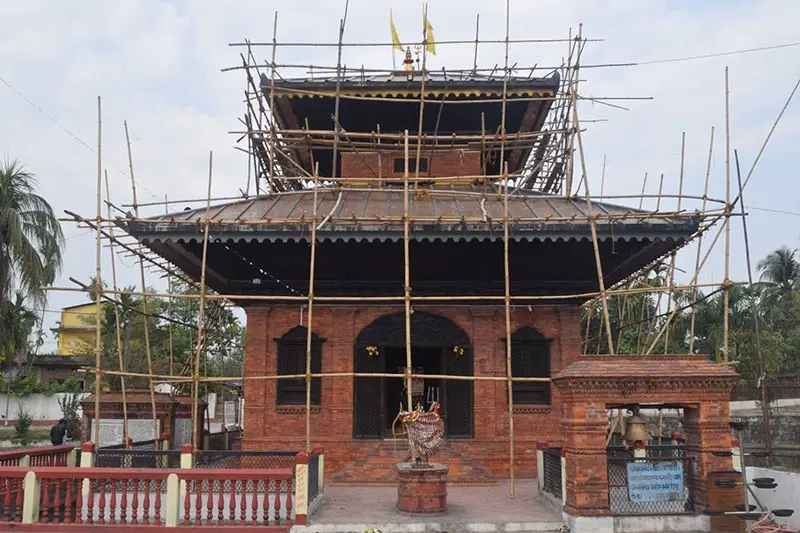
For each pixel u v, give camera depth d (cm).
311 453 1491
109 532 1248
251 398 1948
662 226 1641
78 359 6091
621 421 2122
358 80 2212
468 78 2214
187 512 1273
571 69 2042
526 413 1967
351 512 1418
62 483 1425
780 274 6062
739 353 4309
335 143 2023
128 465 1662
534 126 2367
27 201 3738
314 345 1994
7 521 1273
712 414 1307
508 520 1328
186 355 4656
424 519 1339
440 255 1884
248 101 2158
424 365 2466
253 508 1288
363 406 1959
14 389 4616
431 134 2350
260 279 2002
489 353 1978
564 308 2005
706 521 1267
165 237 1664
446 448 1908
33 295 3694
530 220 1638
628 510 1298
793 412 3981
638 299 3484
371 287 2000
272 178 2175
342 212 1880
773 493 1425
